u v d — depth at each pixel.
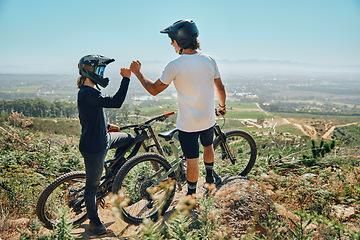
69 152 6.46
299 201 3.95
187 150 3.17
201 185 3.79
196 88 2.96
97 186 3.11
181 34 2.95
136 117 194.62
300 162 5.41
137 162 3.25
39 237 2.49
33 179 4.65
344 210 3.73
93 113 2.86
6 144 7.01
